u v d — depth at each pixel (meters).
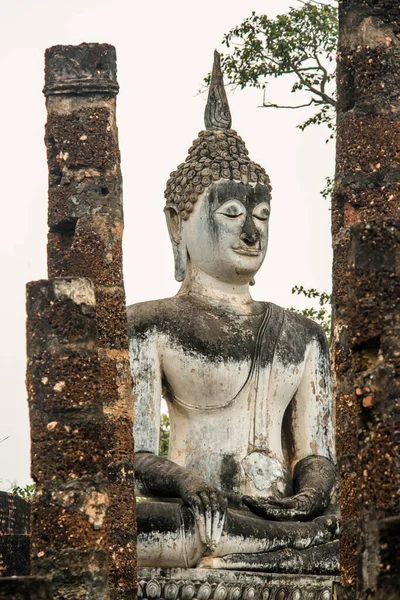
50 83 29.08
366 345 21.36
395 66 26.69
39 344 24.41
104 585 24.08
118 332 28.12
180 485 30.95
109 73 29.06
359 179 26.55
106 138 28.83
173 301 33.22
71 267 28.41
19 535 31.81
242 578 30.41
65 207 28.67
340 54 26.92
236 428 32.66
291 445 33.56
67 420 24.23
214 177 33.19
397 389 20.98
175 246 33.75
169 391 32.81
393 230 21.39
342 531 25.69
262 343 32.97
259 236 33.22
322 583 31.20
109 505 24.69
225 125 34.03
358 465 21.30
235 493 32.19
